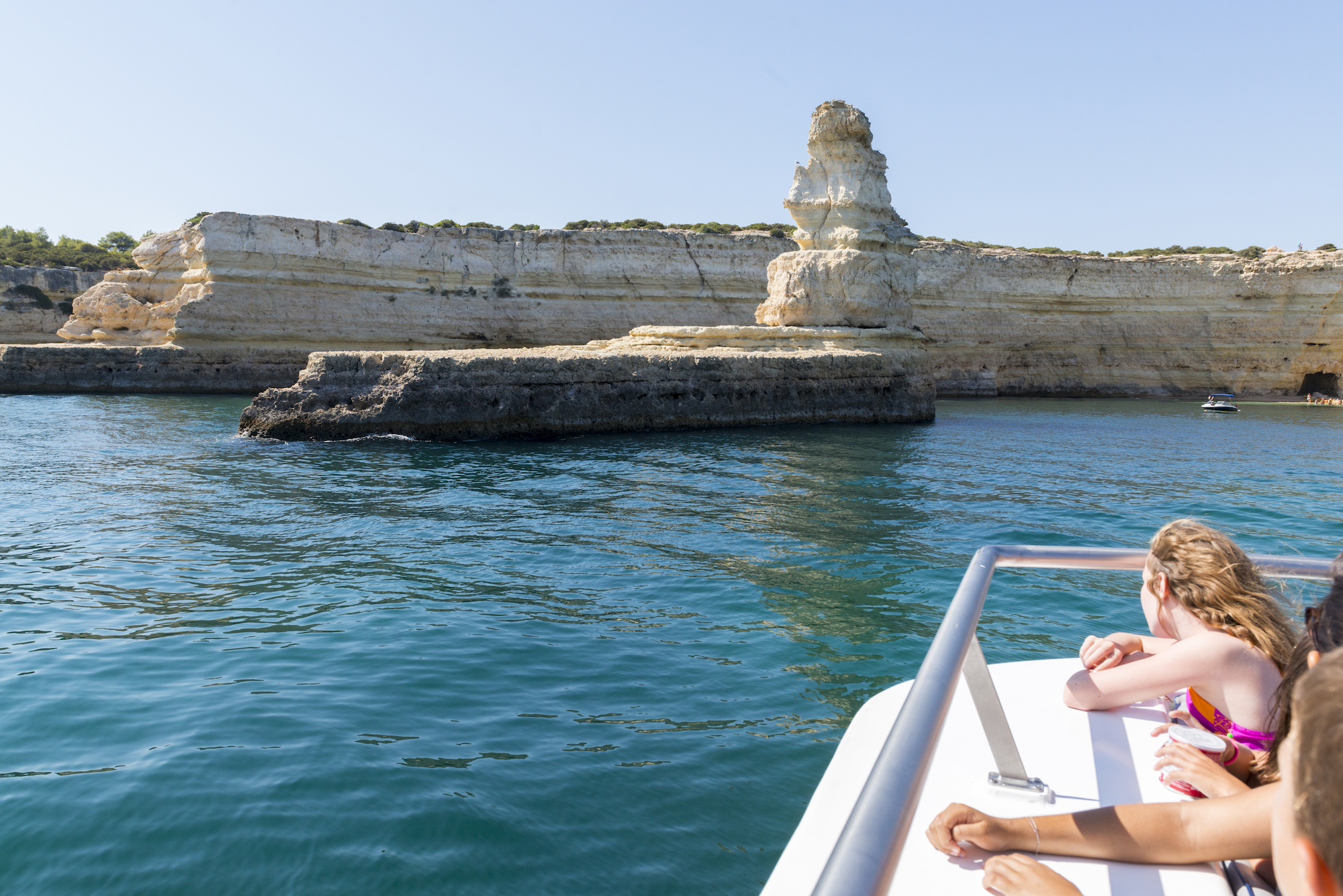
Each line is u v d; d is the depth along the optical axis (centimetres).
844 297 3397
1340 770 96
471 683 616
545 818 427
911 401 3269
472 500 1441
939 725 135
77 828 411
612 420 2683
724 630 745
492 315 4903
